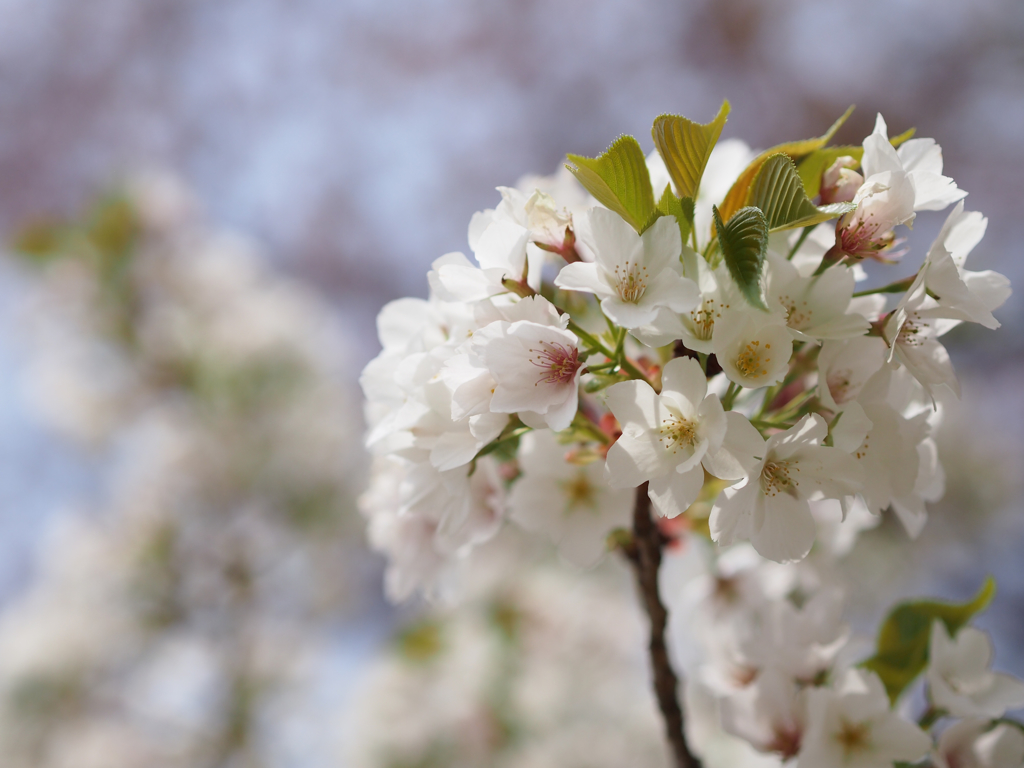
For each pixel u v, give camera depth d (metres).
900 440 0.65
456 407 0.65
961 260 0.67
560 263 0.70
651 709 1.57
